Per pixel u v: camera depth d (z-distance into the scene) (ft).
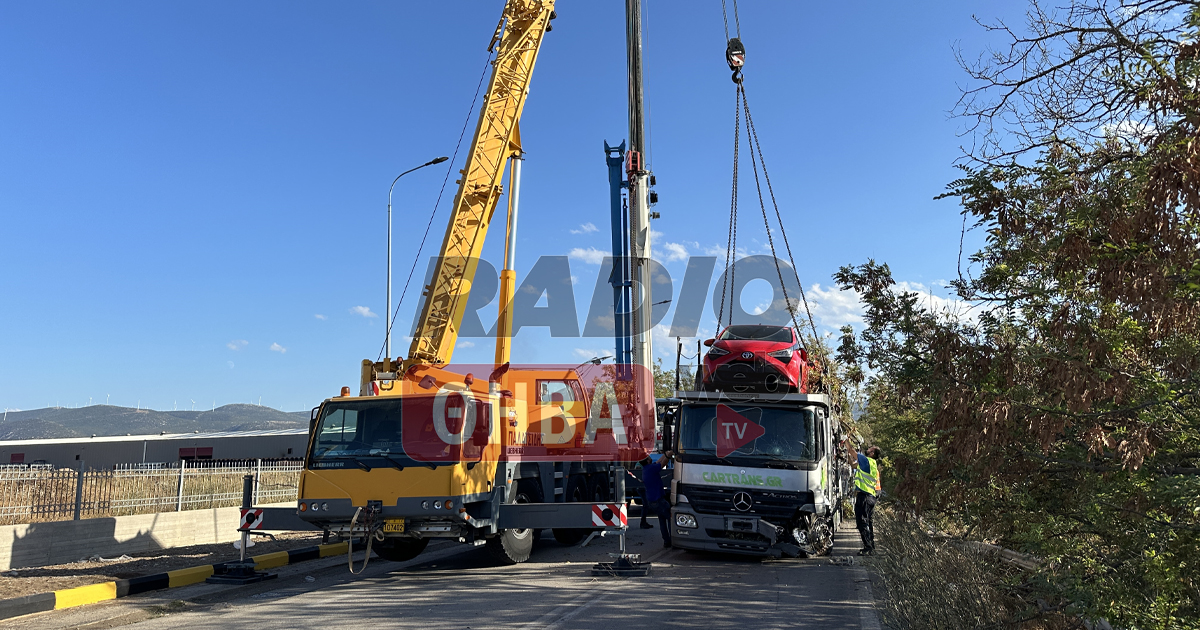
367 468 31.81
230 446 167.22
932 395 17.17
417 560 39.83
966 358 15.75
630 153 50.26
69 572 33.99
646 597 27.84
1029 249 15.42
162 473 45.44
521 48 48.32
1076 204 13.98
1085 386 13.30
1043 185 14.89
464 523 31.53
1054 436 14.32
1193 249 11.80
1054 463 16.08
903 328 17.58
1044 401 14.73
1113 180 13.56
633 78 51.44
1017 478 17.13
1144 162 12.76
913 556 21.72
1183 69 11.66
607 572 33.42
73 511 39.78
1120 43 12.90
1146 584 14.90
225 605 28.48
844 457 46.62
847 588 29.84
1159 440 13.60
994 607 19.13
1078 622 17.39
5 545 35.04
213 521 46.73
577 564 37.04
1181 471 14.24
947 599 18.95
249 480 35.24
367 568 37.29
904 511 23.52
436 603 27.17
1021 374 14.76
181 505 46.24
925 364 17.66
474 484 32.24
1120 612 14.88
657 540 47.73
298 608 27.04
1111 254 13.03
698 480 37.04
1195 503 13.41
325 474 32.37
